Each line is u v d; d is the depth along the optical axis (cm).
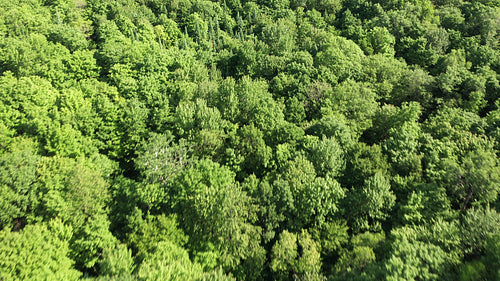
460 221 3916
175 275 3173
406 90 7575
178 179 4706
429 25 10056
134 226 4144
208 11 14275
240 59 9556
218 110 6312
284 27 11775
